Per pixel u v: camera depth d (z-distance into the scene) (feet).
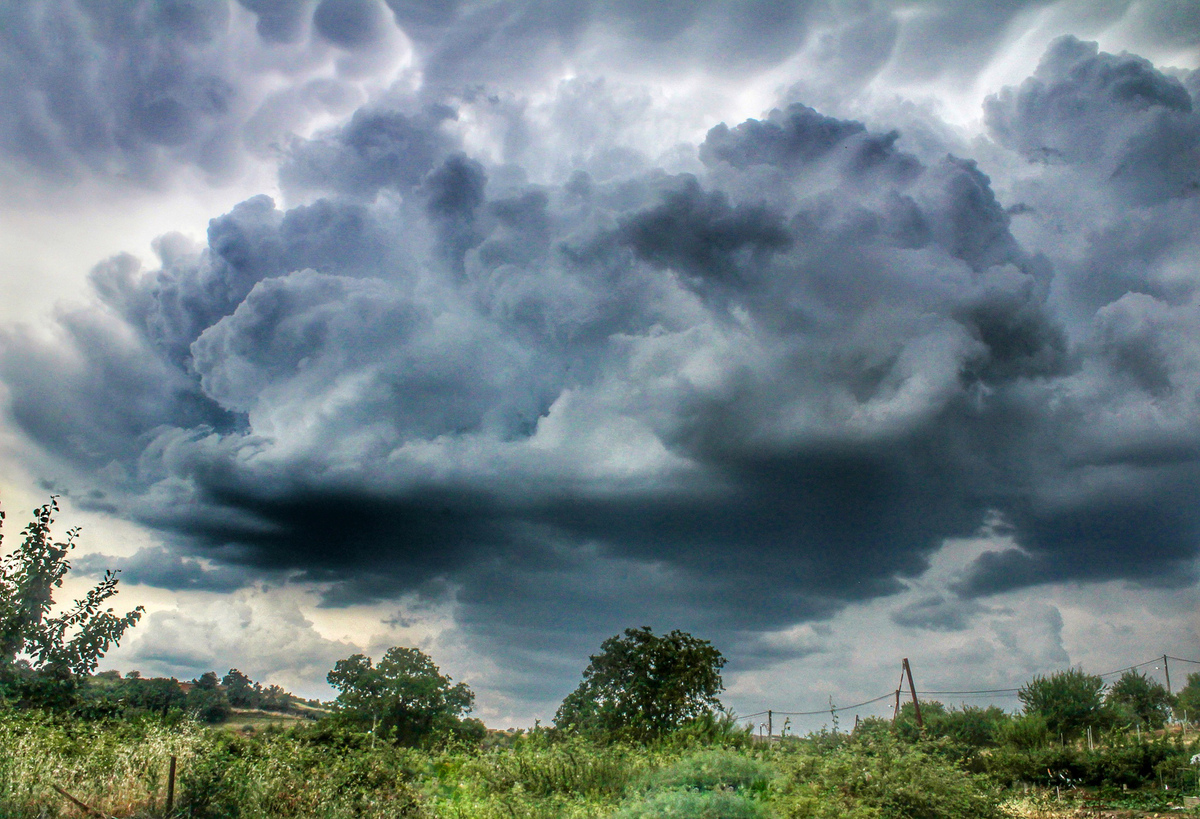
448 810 45.11
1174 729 109.29
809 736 58.85
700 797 42.24
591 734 94.32
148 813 33.63
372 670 162.81
